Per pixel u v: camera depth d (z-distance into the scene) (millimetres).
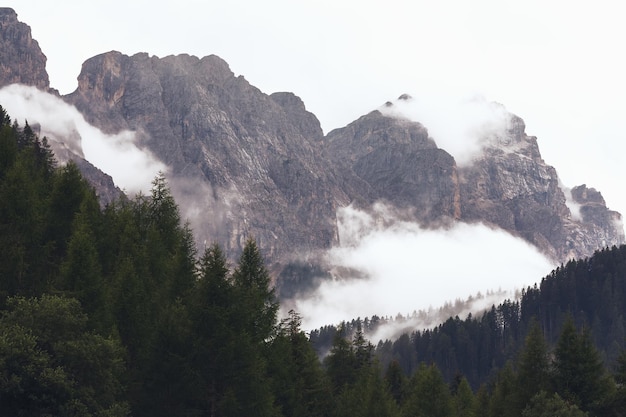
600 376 107375
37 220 97188
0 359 66625
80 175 119438
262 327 101125
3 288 87250
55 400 67938
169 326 84062
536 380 109000
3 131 117000
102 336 82312
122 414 72875
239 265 112625
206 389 82438
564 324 111812
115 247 112000
